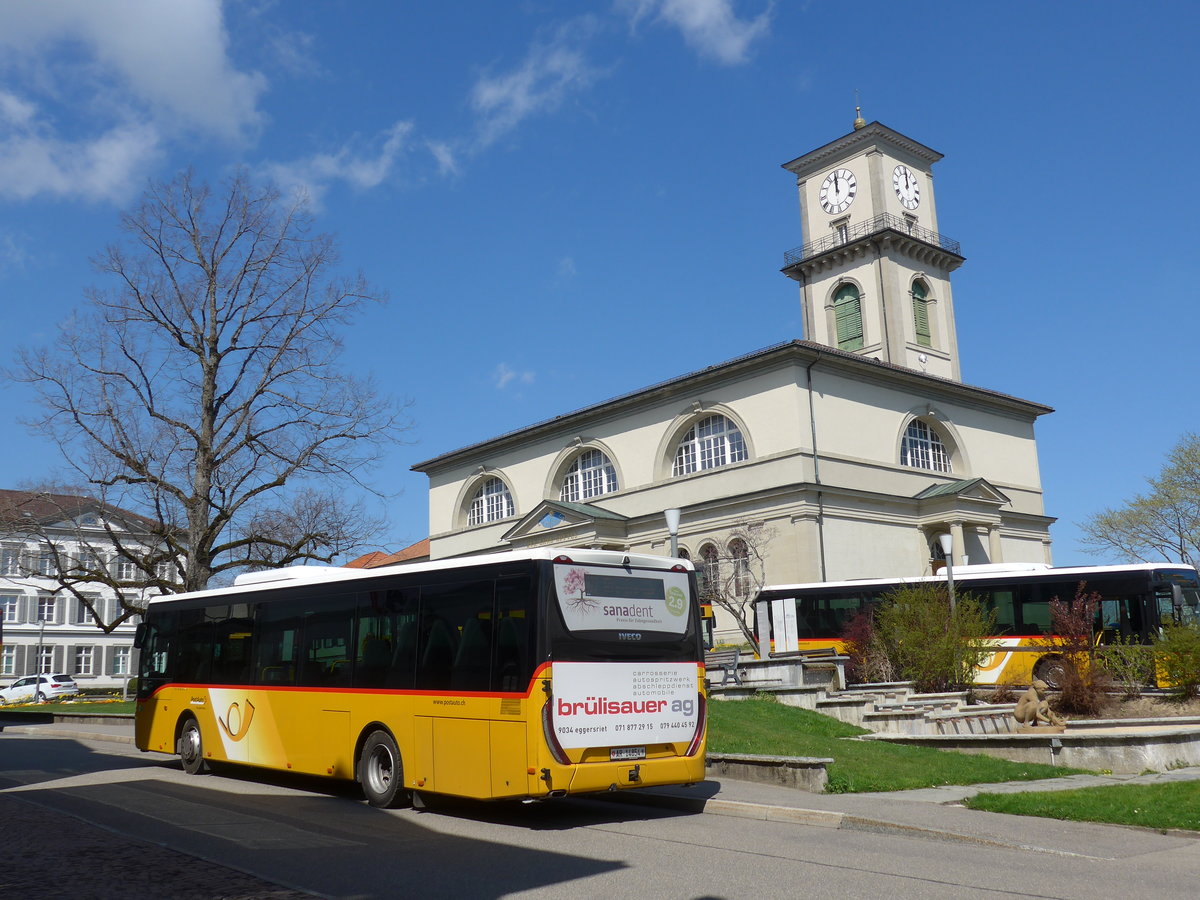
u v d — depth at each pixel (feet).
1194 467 164.04
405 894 25.98
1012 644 95.20
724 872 28.40
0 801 41.57
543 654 36.65
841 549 142.10
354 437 96.63
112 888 25.66
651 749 39.27
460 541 195.83
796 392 142.61
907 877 27.66
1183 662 70.85
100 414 90.33
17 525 92.32
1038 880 27.30
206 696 52.80
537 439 182.50
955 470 164.55
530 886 26.81
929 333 187.52
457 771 38.45
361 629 44.19
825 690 73.56
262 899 24.75
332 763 44.29
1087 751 50.21
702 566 110.22
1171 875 28.07
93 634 240.12
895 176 191.83
